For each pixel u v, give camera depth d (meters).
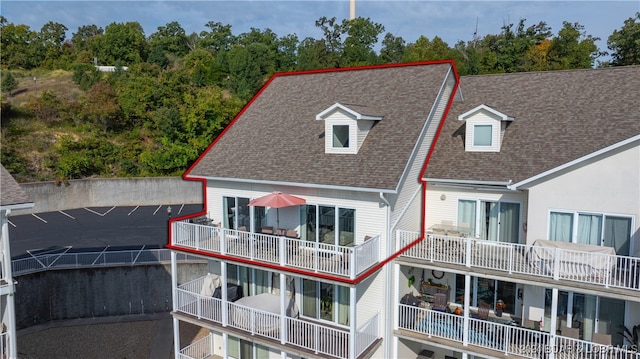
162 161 50.44
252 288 20.64
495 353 15.98
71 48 84.94
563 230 16.17
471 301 19.23
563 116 18.33
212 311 18.97
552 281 15.10
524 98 20.22
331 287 18.69
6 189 16.36
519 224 17.59
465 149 18.94
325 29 83.06
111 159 50.62
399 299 18.28
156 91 56.19
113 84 61.66
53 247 33.62
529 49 59.25
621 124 16.72
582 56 56.75
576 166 15.73
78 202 46.88
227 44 98.62
